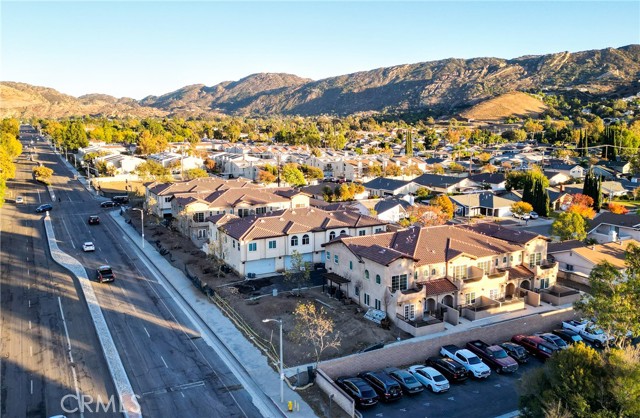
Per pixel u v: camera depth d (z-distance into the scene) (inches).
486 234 2704.2
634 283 1619.1
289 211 2982.3
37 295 2343.8
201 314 2155.5
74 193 4960.6
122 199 4566.9
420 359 1802.4
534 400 1334.9
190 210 3307.1
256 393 1566.2
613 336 1720.0
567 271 2731.3
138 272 2714.1
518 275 2385.6
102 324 2042.3
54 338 1909.4
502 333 1962.4
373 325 2036.2
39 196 4753.9
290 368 1707.7
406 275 2130.9
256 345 1873.8
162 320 2100.1
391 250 2187.5
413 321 1988.2
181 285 2509.8
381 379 1578.5
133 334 1959.9
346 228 2913.4
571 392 1259.8
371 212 3838.6
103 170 5620.1
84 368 1695.4
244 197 3531.0
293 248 2765.7
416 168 6776.6
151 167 5502.0
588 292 2468.0
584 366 1291.8
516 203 4347.9
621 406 1220.5
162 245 3233.3
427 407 1512.1
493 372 1739.7
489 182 5625.0
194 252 3083.2
